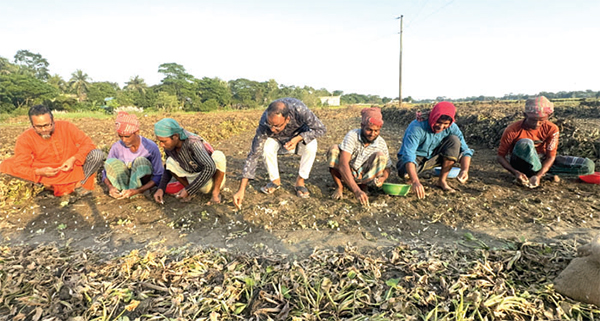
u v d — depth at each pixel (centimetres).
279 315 202
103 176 414
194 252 282
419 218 349
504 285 219
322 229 329
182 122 1805
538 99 399
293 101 381
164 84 8088
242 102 9019
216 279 239
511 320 196
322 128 385
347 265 256
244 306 212
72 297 216
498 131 764
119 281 237
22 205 394
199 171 385
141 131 1251
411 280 230
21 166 382
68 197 411
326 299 217
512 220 336
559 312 197
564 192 407
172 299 215
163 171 418
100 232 331
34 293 220
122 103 6475
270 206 380
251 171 372
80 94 8038
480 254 264
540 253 255
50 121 370
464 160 400
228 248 295
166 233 326
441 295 215
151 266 256
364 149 389
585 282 202
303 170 407
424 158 436
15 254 277
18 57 8738
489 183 454
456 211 361
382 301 212
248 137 1158
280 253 283
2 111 4775
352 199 402
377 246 291
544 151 439
